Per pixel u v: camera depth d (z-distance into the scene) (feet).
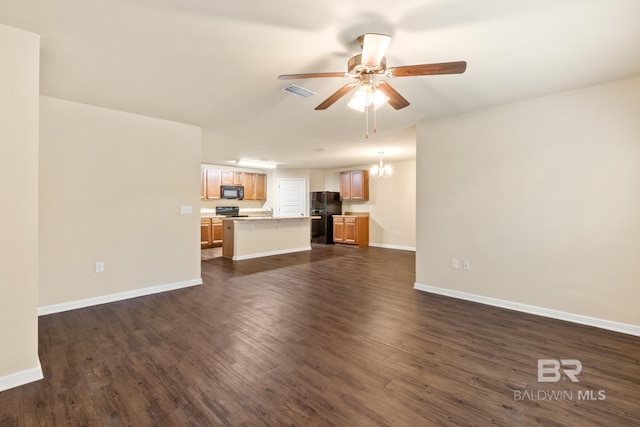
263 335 8.46
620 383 6.23
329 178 29.86
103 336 8.32
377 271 16.67
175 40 6.57
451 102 10.41
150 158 12.11
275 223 22.43
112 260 11.21
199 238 13.75
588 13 5.60
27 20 5.84
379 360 7.13
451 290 12.09
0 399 5.63
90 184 10.71
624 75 8.36
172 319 9.59
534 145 10.09
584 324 9.29
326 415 5.26
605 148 8.92
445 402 5.62
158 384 6.13
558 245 9.73
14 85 6.10
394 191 25.62
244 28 6.11
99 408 5.41
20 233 6.19
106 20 5.85
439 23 5.92
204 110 11.26
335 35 6.35
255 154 20.86
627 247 8.66
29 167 6.27
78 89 9.26
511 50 6.97
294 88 9.17
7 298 6.05
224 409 5.40
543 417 5.22
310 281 14.47
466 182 11.61
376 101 7.43
